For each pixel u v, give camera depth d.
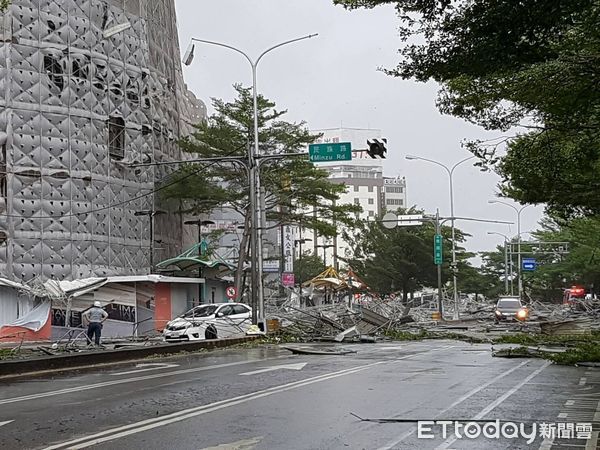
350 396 12.95
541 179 20.53
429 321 49.28
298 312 37.69
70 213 38.16
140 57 44.19
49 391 14.23
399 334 34.84
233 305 33.41
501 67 10.69
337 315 36.44
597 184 21.64
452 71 10.78
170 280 37.94
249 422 10.22
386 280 73.06
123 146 42.38
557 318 48.72
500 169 21.70
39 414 11.14
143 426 9.94
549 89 14.54
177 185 44.38
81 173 38.97
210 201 45.72
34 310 31.84
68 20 39.41
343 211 47.34
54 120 38.16
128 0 44.47
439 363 19.92
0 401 12.80
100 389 14.36
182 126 57.38
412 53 10.95
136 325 35.81
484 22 9.70
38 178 37.25
